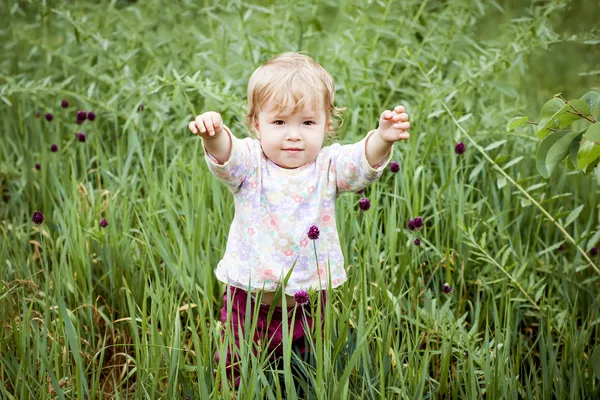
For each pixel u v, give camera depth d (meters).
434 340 2.94
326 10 4.95
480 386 2.83
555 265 3.53
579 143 2.48
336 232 2.64
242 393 2.42
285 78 2.48
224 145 2.47
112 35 4.90
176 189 3.66
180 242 3.09
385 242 3.21
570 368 2.89
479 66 4.14
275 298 2.54
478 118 4.17
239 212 2.62
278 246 2.56
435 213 3.38
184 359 2.66
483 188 3.82
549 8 4.07
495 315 2.77
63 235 3.55
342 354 2.68
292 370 2.78
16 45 5.25
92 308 3.16
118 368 3.11
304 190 2.56
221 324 2.86
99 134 4.28
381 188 3.56
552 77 4.96
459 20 4.48
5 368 2.66
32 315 3.03
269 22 4.71
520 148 4.01
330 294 2.44
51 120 4.34
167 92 4.17
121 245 3.30
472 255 3.50
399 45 4.42
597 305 3.23
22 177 4.13
